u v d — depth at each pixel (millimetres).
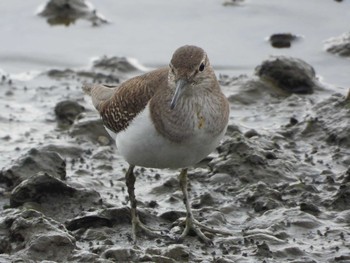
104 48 21078
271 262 11484
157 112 11820
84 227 12719
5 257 11484
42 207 13281
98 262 11125
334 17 22156
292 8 22703
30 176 13695
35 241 11555
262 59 20297
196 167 15039
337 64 19969
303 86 18594
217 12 22703
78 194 13484
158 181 14625
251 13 22609
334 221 12750
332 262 11500
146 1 23406
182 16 22578
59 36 21719
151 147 11977
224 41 21219
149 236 12562
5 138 16516
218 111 11961
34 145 16094
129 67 20031
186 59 11852
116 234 12617
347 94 16625
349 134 15547
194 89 11781
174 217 13164
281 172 14297
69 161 15500
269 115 17359
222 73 19625
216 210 13219
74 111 17516
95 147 16094
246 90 18344
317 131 16062
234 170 14320
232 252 11930
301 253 11703
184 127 11758
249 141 14812
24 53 20859
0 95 18609
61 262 11398
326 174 14477
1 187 14086
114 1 23453
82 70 19844
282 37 21094
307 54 20469
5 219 12312
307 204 13047
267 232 12344
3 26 22141
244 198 13594
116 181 14680
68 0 22703
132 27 22094
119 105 12422
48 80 19422
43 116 17609
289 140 15953
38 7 23031
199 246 12234
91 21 22344
